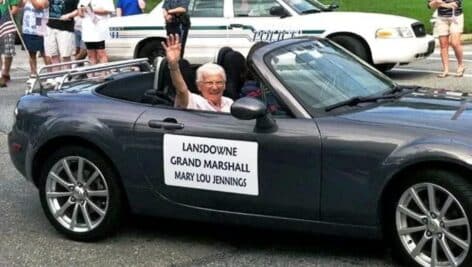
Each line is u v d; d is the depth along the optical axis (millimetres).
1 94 12422
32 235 5766
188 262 5121
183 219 5211
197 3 13578
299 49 5445
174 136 5078
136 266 5078
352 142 4609
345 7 23297
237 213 5000
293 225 4875
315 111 4867
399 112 4875
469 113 4848
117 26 14070
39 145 5574
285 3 13234
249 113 4719
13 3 12875
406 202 4590
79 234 5551
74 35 13047
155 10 14055
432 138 4461
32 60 12898
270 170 4816
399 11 22531
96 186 5465
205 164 5008
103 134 5293
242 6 13391
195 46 13555
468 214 4383
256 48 5184
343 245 5281
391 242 4738
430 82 12555
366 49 12805
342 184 4652
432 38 13516
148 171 5211
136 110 5305
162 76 5602
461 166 4348
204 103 5383
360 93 5266
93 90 5805
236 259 5141
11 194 6883
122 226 5750
